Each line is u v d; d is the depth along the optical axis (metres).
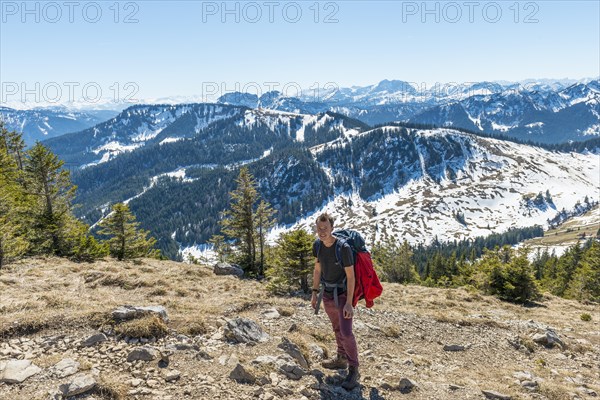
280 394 5.69
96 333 6.86
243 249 39.34
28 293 12.66
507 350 10.93
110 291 14.02
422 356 9.38
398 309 14.27
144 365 6.05
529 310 21.03
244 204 38.41
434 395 6.68
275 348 7.32
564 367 10.10
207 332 7.71
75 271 19.17
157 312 7.80
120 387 5.21
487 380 8.12
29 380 5.26
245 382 5.85
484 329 12.55
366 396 6.21
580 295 48.88
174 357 6.37
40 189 30.80
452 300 21.11
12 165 34.84
